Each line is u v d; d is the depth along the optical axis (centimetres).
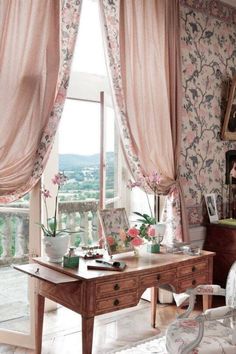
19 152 250
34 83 254
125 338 285
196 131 374
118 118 306
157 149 323
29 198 268
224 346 180
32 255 267
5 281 300
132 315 330
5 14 242
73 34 272
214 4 388
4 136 244
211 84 387
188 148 368
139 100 312
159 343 277
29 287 265
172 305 353
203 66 379
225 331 197
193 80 371
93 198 463
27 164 254
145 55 317
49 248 243
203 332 181
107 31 295
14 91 246
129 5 307
